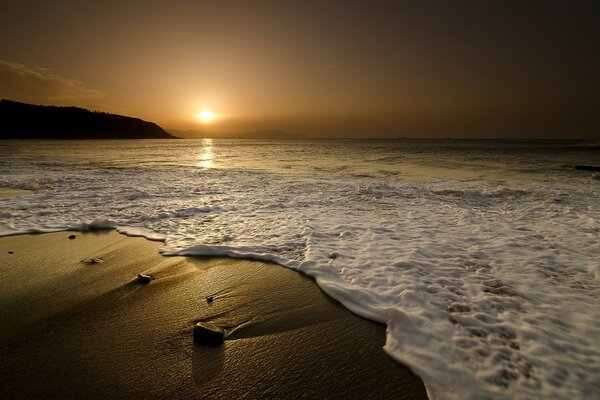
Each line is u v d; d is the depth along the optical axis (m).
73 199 9.69
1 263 4.88
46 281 4.29
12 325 3.24
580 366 2.64
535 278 4.38
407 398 2.38
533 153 39.00
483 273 4.55
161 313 3.56
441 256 5.22
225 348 2.97
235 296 3.99
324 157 33.31
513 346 2.91
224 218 7.73
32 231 6.51
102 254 5.34
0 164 21.14
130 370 2.64
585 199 9.99
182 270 4.75
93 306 3.67
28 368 2.62
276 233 6.52
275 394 2.42
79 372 2.59
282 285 4.30
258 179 15.27
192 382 2.53
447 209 8.85
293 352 2.93
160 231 6.63
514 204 9.50
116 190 11.31
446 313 3.47
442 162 26.30
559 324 3.26
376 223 7.33
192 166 22.48
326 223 7.30
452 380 2.51
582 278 4.37
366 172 18.91
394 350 2.90
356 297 3.87
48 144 68.50
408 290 3.98
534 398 2.32
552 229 6.76
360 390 2.47
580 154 36.69
